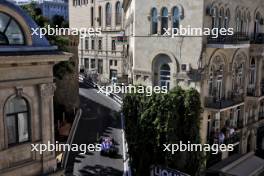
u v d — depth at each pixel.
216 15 30.28
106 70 70.12
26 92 16.75
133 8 32.84
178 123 27.95
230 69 33.47
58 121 37.03
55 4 97.12
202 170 30.88
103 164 28.97
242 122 37.09
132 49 34.75
